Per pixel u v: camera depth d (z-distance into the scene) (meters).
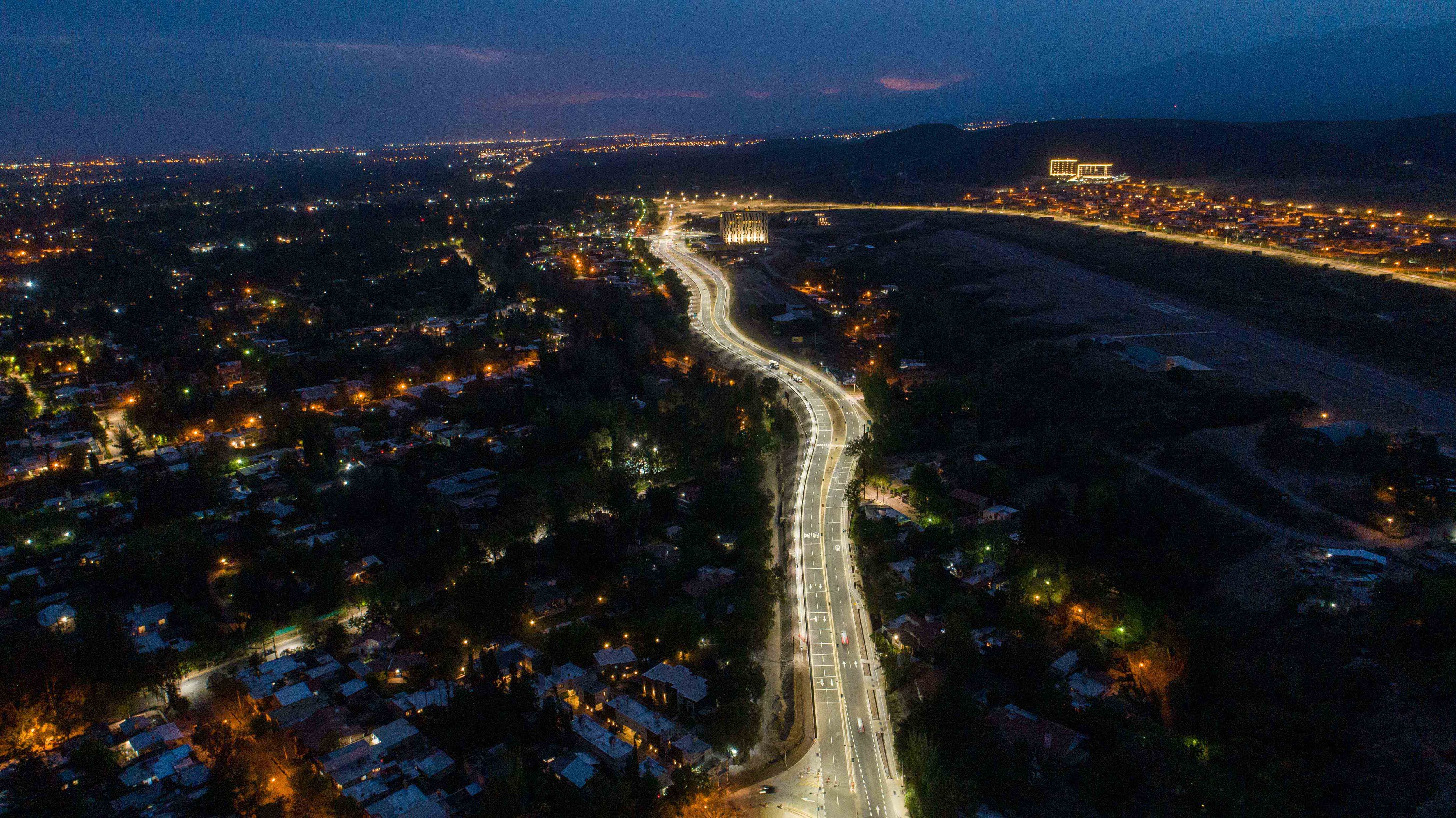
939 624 154.50
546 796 118.94
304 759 126.12
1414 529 167.12
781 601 170.38
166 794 120.81
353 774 122.62
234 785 118.94
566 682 142.88
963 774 121.44
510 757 122.94
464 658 151.00
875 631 160.75
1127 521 179.88
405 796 118.56
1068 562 170.62
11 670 136.75
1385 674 129.50
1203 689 136.25
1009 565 171.88
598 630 160.50
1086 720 130.50
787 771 128.00
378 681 144.75
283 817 115.44
